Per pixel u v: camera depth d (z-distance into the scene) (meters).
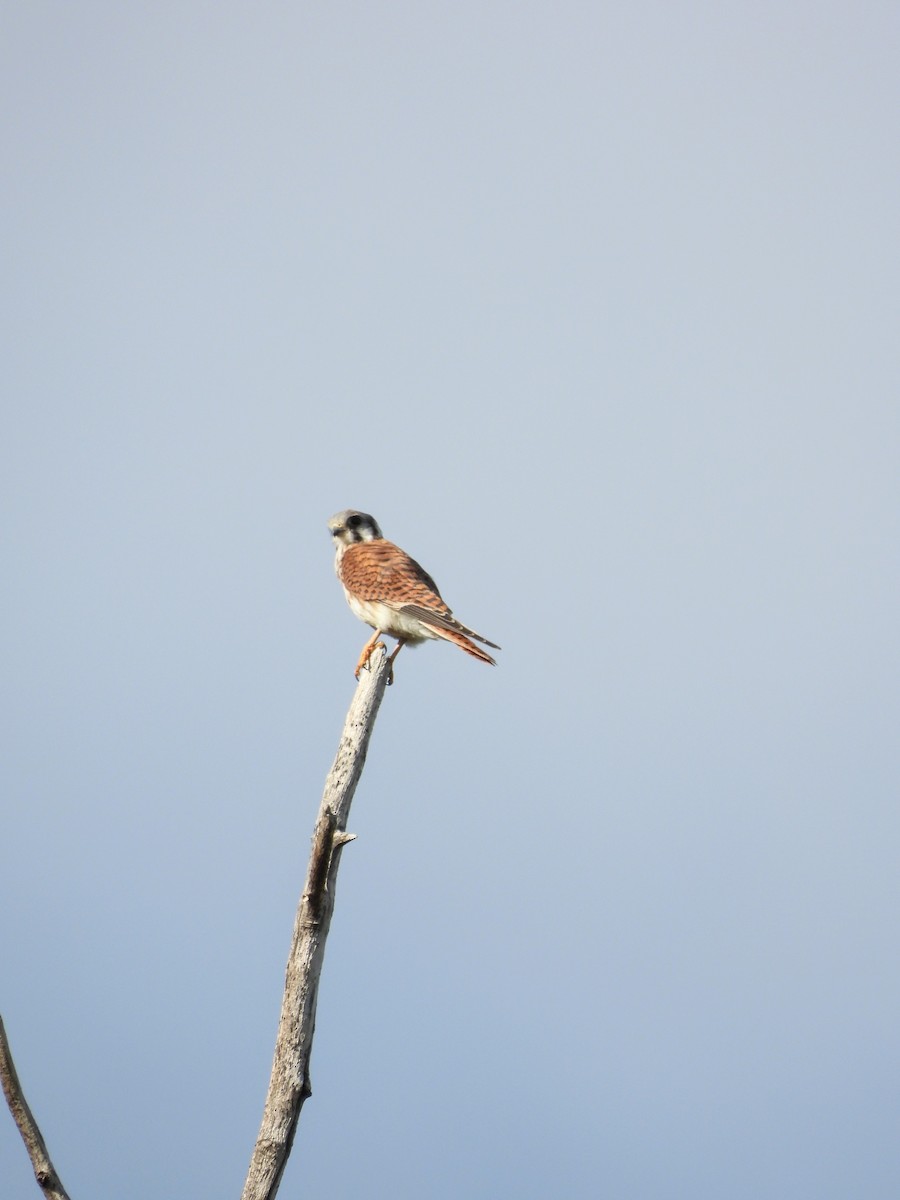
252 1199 8.91
